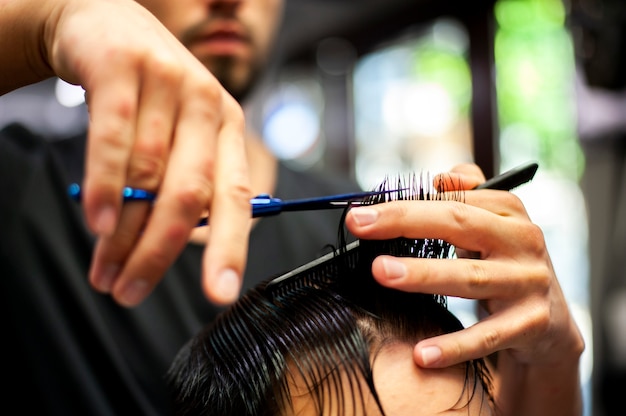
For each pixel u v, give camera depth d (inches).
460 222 14.9
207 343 17.4
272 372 15.3
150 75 11.2
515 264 15.7
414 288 14.4
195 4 24.7
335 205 15.9
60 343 26.3
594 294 57.6
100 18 12.2
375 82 79.7
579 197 59.6
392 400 14.9
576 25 53.1
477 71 63.8
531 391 20.0
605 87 52.3
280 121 86.7
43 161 29.7
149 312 26.4
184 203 11.0
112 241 11.3
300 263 28.5
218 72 25.6
